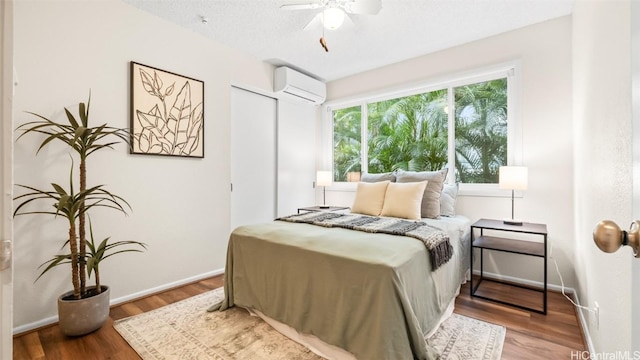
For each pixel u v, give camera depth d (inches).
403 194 102.7
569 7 92.0
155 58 98.0
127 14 91.4
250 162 138.6
